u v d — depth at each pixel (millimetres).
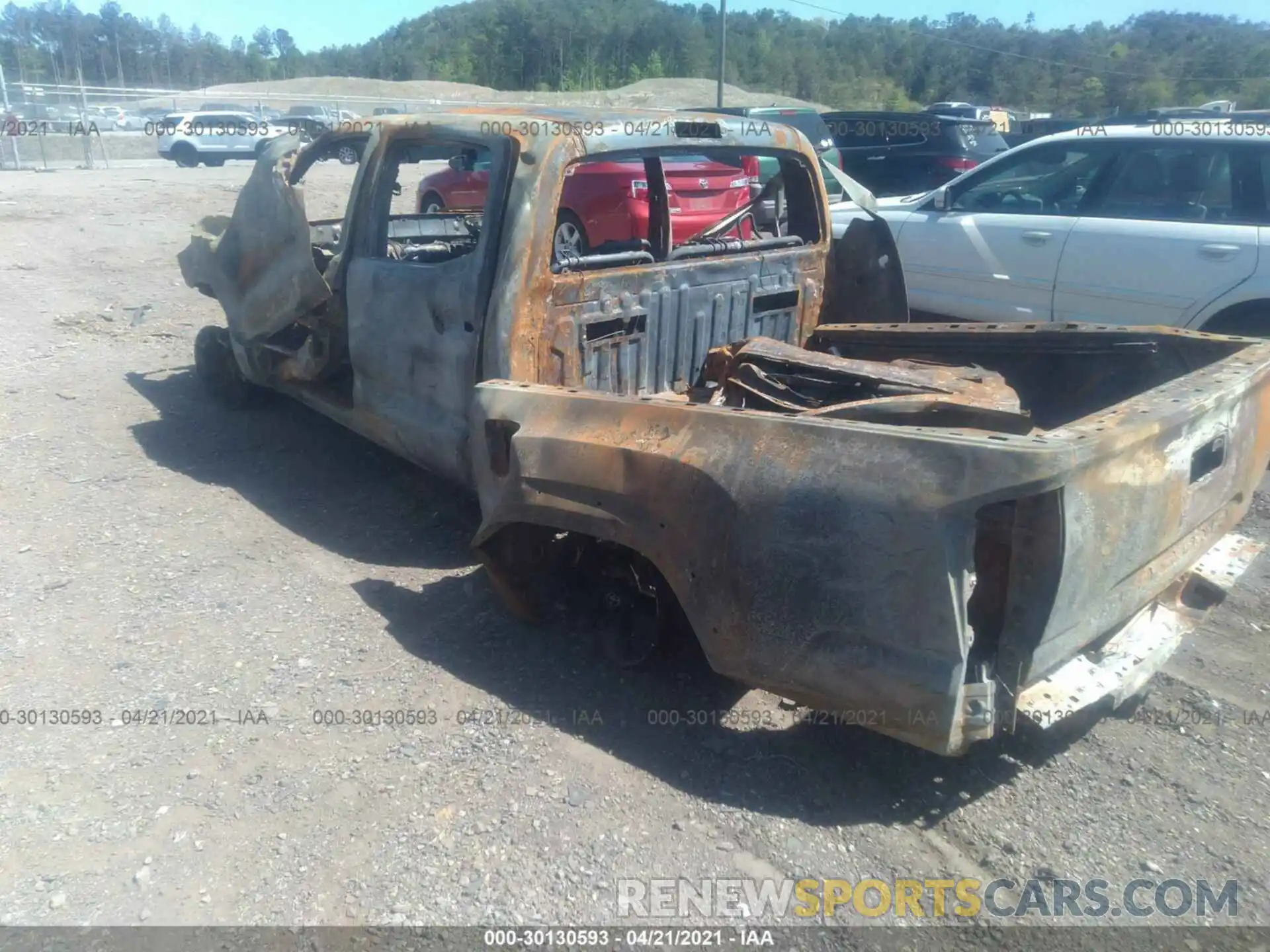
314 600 4059
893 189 13195
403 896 2607
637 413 3172
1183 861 2768
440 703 3387
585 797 2961
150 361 7242
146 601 4023
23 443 5629
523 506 3383
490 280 3938
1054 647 2666
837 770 3107
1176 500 2945
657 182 4391
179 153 23891
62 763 3072
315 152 5012
